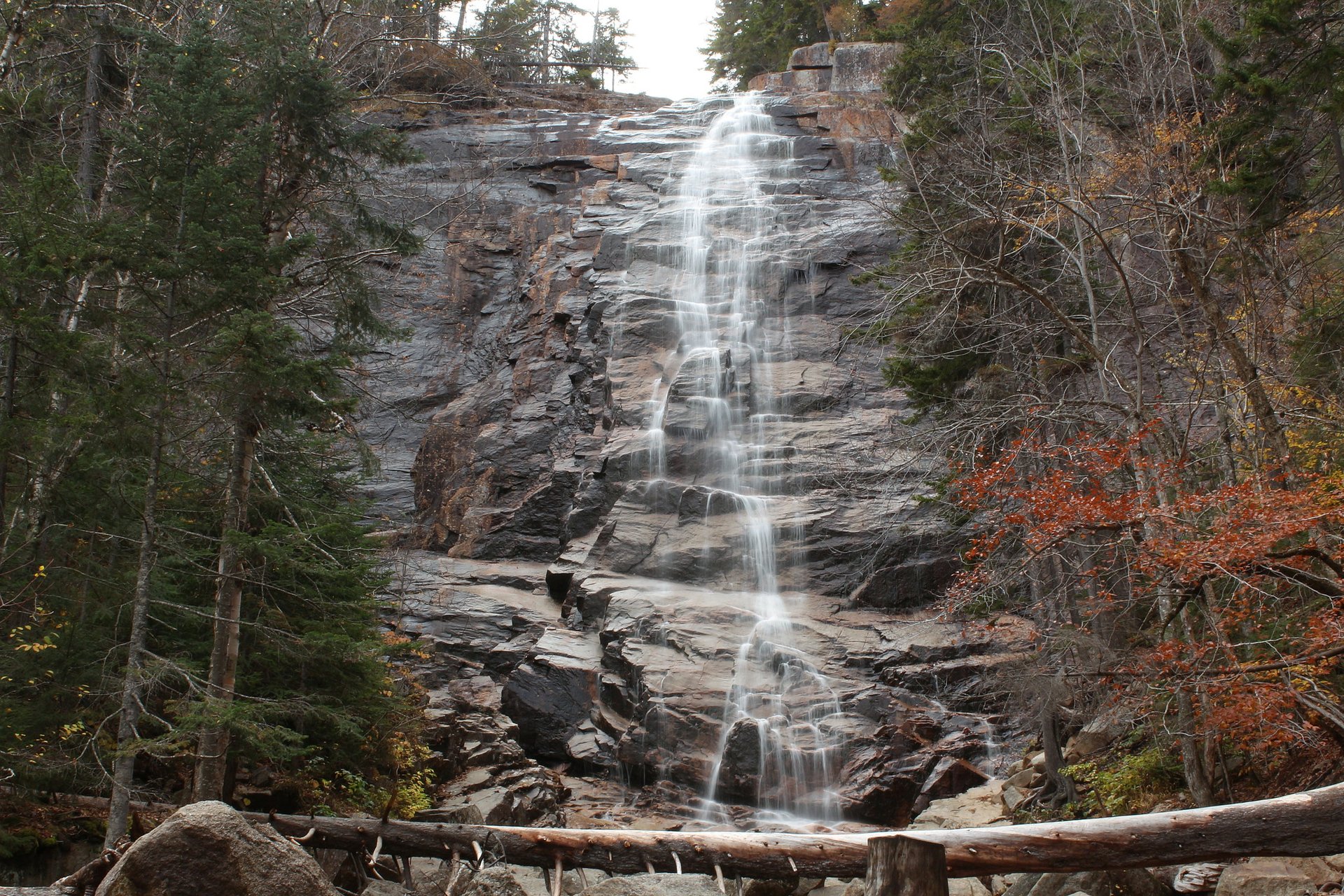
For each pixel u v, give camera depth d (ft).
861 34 150.10
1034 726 65.16
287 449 50.57
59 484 44.01
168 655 52.01
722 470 104.22
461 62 149.69
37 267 40.68
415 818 56.18
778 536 95.50
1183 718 42.88
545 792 66.44
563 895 43.70
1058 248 67.26
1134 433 44.37
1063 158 53.26
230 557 46.19
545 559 105.91
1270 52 49.32
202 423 46.47
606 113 156.87
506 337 124.47
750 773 71.97
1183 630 43.24
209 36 49.01
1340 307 53.31
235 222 44.50
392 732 58.80
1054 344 68.28
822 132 145.79
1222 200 53.31
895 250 118.73
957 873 28.27
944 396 67.97
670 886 26.63
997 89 73.92
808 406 108.27
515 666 88.99
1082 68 58.13
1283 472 42.88
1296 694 35.68
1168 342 65.98
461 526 108.68
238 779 54.49
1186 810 27.94
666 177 138.72
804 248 121.80
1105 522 39.63
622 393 111.96
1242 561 35.37
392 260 123.03
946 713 74.84
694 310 119.24
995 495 47.52
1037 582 50.88
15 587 47.73
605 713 80.23
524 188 138.41
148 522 43.14
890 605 90.84
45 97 70.90
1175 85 54.24
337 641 47.44
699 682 78.54
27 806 44.60
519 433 113.80
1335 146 53.11
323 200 56.95
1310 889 33.81
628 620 85.76
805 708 76.13
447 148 140.15
